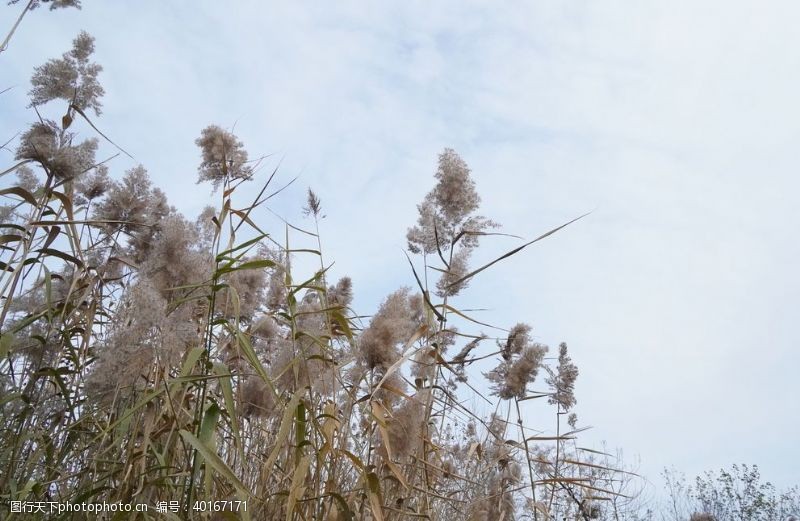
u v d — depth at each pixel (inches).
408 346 158.4
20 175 179.6
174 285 149.6
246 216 164.4
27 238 152.7
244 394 162.1
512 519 195.6
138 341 124.6
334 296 211.8
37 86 175.0
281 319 196.9
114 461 136.0
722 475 549.3
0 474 137.4
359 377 158.1
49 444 145.3
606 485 255.1
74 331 166.2
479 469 211.6
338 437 148.3
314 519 138.1
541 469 219.5
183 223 151.6
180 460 155.6
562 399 221.6
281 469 151.8
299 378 156.3
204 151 190.1
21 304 158.4
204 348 122.4
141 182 196.7
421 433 161.6
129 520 124.9
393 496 165.8
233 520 125.3
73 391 161.5
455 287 194.2
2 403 138.9
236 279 174.6
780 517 546.3
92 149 172.7
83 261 164.9
